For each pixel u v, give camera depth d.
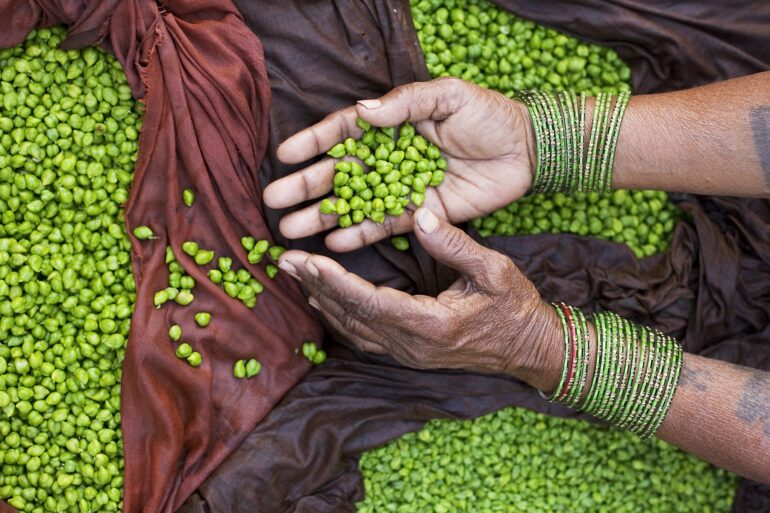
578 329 1.10
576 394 1.11
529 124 1.11
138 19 1.09
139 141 1.11
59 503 1.13
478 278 1.08
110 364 1.13
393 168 1.10
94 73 1.12
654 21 1.17
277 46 1.12
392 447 1.17
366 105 1.08
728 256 1.19
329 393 1.16
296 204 1.13
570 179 1.13
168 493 1.12
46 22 1.11
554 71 1.19
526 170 1.12
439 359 1.11
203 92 1.10
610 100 1.11
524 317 1.09
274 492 1.14
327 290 1.08
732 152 1.09
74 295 1.13
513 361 1.11
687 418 1.10
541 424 1.19
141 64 1.10
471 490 1.20
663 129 1.10
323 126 1.09
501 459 1.20
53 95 1.12
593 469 1.21
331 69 1.12
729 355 1.19
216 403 1.14
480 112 1.09
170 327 1.12
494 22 1.18
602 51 1.20
